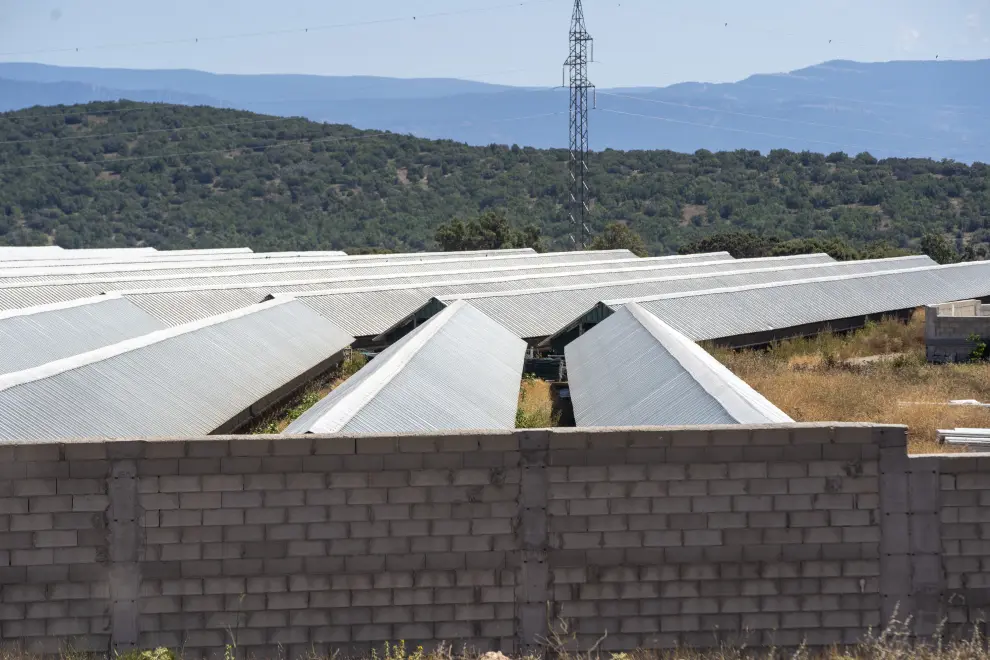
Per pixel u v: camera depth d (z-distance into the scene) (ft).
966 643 91.50
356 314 340.59
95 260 517.14
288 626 90.99
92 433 167.32
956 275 445.78
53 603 90.12
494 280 400.88
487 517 92.12
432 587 91.86
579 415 202.59
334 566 91.20
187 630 90.58
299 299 339.98
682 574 92.73
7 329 240.94
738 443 92.73
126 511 90.17
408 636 91.76
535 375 282.15
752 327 328.90
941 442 174.40
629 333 255.29
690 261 567.59
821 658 92.84
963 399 217.36
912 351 310.04
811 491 93.09
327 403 170.71
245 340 253.03
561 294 362.12
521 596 92.43
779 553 93.20
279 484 90.79
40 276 382.42
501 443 91.97
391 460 91.35
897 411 201.36
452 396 185.98
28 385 169.07
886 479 93.35
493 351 260.62
